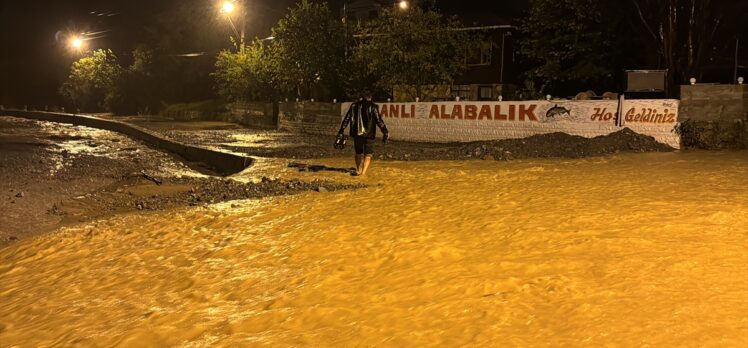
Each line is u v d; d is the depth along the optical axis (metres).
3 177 16.88
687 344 4.00
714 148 15.89
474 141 20.91
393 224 8.53
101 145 27.97
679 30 21.81
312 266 6.93
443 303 5.25
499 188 10.88
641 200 8.75
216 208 11.06
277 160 17.34
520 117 19.59
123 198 13.73
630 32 24.27
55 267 8.32
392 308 5.32
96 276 7.66
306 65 32.28
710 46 23.95
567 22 24.47
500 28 34.12
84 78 63.41
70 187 15.46
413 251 7.02
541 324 4.56
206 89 53.66
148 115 54.28
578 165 13.69
